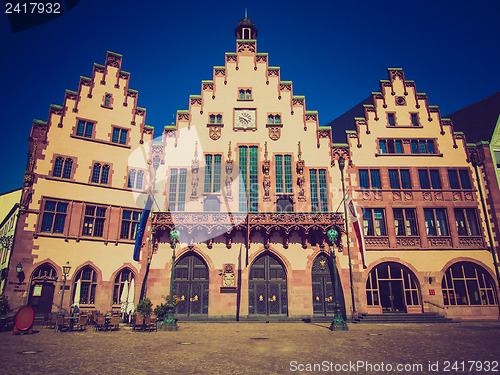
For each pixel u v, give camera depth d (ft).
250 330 63.36
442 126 97.91
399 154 95.09
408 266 86.79
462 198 92.43
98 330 60.59
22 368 32.27
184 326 70.18
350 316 82.69
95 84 92.84
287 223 85.71
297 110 98.73
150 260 86.02
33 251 76.84
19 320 54.95
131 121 95.20
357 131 96.78
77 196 84.23
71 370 31.83
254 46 103.81
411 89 100.48
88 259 82.07
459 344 46.52
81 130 88.84
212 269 85.46
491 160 94.43
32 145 82.23
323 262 87.15
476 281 87.56
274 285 85.92
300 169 93.04
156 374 30.83
